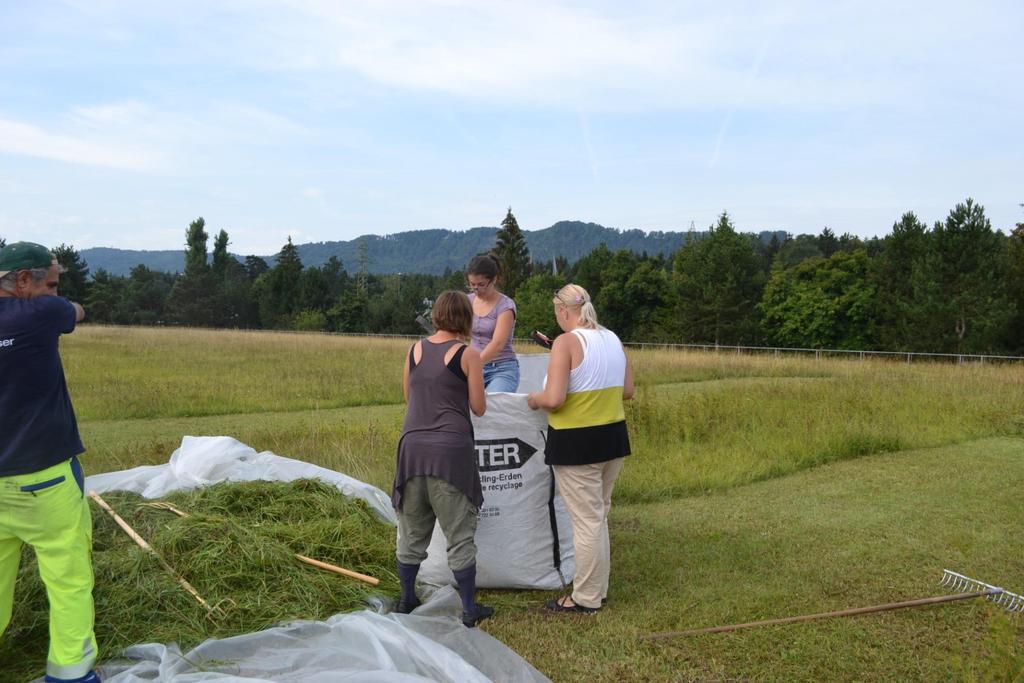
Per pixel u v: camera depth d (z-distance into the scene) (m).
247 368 19.20
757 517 6.23
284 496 5.13
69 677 3.13
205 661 3.36
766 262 100.31
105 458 8.09
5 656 3.43
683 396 13.34
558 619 4.16
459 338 4.15
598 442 4.16
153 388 14.39
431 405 3.99
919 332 39.84
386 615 3.88
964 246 38.97
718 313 53.91
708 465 7.83
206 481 5.37
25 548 4.04
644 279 62.44
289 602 3.96
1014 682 3.04
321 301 86.19
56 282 3.26
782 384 15.42
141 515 4.60
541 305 59.41
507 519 4.55
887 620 4.11
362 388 15.12
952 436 9.88
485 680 3.23
